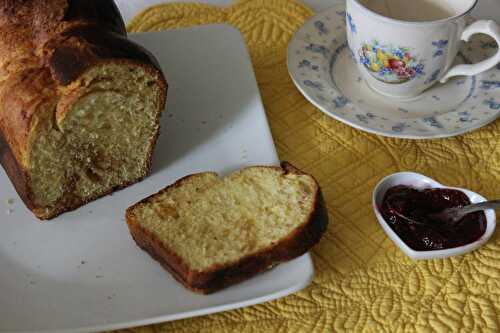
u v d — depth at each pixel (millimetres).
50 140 464
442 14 567
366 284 455
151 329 434
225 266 428
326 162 526
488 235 460
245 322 438
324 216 465
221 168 517
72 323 426
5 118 465
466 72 547
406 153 531
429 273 458
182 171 519
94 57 456
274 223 454
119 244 472
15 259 465
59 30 479
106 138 485
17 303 440
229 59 593
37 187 475
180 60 594
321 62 579
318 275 460
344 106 544
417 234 464
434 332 429
